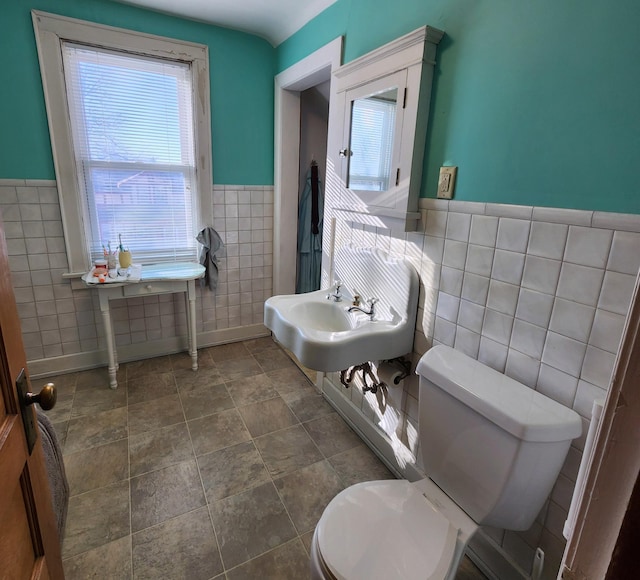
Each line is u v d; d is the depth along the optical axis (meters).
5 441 0.58
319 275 3.29
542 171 1.10
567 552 0.42
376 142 1.64
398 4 1.56
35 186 2.25
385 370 1.75
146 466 1.81
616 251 0.96
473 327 1.37
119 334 2.71
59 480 1.34
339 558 0.98
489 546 1.36
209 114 2.62
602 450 0.38
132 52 2.33
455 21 1.31
